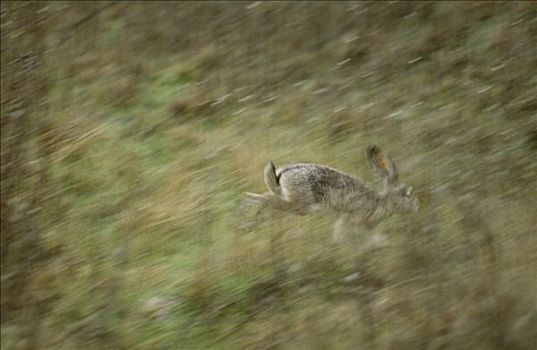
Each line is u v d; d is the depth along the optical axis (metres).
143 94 38.12
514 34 39.06
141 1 45.25
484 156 30.81
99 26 43.25
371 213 27.03
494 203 27.25
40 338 23.62
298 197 26.98
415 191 28.77
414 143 32.22
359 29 41.28
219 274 25.50
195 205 28.73
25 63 36.59
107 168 31.75
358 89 36.91
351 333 22.36
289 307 23.92
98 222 28.55
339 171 27.61
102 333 23.75
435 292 23.25
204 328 23.70
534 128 32.50
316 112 35.38
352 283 24.44
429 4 42.19
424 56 38.75
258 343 22.75
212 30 42.72
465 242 24.98
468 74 36.88
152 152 33.34
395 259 25.03
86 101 37.34
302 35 41.34
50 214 28.47
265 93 37.31
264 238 26.56
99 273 25.88
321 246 26.12
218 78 38.78
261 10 43.69
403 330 22.23
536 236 25.31
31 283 25.39
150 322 24.11
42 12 41.62
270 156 31.94
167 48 41.66
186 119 35.91
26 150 30.17
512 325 21.77
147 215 28.39
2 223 26.86
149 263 26.45
